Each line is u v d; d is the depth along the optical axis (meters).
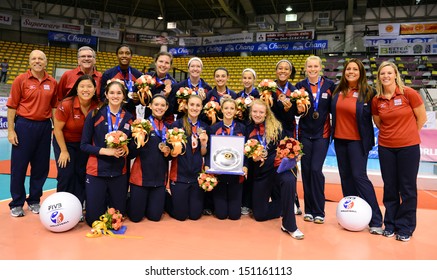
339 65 17.55
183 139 3.39
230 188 3.60
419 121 3.13
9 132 3.43
